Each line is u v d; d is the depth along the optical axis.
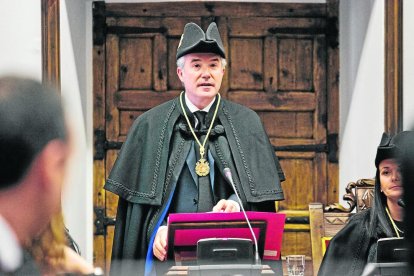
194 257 3.55
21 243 1.27
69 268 1.56
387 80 6.21
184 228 3.51
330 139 7.42
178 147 4.73
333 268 4.36
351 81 7.28
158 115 4.87
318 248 4.95
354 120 7.20
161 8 7.40
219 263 3.19
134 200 4.73
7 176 1.23
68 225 6.62
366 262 4.35
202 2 7.41
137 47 7.39
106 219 7.35
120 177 4.81
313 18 7.43
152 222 4.64
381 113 6.38
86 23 7.37
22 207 1.25
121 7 7.38
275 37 7.41
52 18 6.30
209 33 4.67
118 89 7.39
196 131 4.75
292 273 3.86
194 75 4.70
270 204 4.76
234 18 7.40
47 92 1.25
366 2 6.83
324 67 7.44
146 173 4.75
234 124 4.83
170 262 3.57
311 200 7.39
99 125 7.38
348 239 4.41
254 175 4.72
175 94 7.39
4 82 1.24
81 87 7.16
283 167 7.40
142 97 7.38
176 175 4.65
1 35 6.25
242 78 7.39
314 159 7.42
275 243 3.59
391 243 3.35
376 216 4.39
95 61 7.38
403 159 1.42
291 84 7.42
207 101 4.77
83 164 7.20
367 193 5.09
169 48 7.40
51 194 1.25
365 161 6.85
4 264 1.25
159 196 4.66
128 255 4.67
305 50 7.43
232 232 3.52
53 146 1.24
